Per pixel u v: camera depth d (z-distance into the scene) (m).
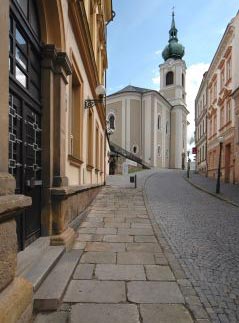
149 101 50.47
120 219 9.32
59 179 5.74
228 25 22.38
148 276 4.69
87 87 10.45
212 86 30.45
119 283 4.41
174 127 58.94
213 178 29.03
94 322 3.38
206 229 7.98
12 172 4.24
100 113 16.38
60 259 5.04
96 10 13.29
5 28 2.96
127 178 26.47
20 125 4.54
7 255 2.91
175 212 10.70
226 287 4.31
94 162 13.52
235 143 21.56
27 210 4.77
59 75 5.84
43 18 5.54
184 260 5.46
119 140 50.72
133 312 3.60
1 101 2.89
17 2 4.28
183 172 41.00
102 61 18.11
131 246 6.34
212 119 30.56
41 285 3.95
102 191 16.64
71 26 7.16
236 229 8.02
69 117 7.09
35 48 5.24
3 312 2.62
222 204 12.94
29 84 4.95
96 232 7.58
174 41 65.62
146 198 14.29
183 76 61.59
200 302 3.85
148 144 50.41
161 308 3.70
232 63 22.23
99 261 5.36
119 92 51.19
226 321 3.42
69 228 6.33
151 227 8.20
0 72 2.87
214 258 5.59
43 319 3.42
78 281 4.45
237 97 21.05
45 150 5.57
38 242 5.06
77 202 7.85
